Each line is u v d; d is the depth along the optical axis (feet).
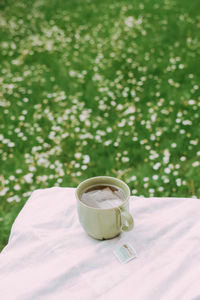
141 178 10.31
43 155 11.42
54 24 22.40
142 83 15.21
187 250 3.84
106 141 11.85
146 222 4.30
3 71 17.03
